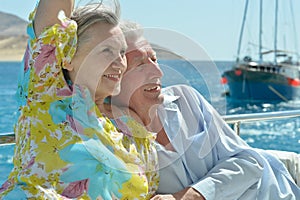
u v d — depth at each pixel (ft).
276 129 48.60
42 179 5.76
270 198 7.65
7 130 47.62
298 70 88.38
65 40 5.92
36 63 5.98
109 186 6.15
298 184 8.37
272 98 86.99
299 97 87.81
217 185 7.13
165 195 6.78
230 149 7.57
